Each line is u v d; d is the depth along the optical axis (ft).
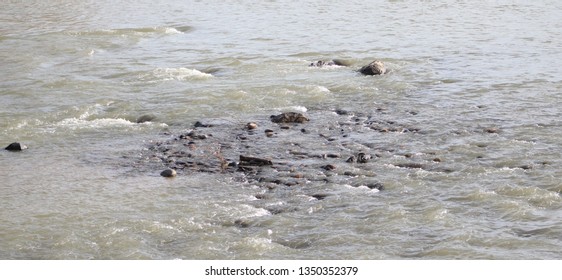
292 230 84.23
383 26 202.28
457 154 104.94
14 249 80.69
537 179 95.25
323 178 98.02
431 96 134.62
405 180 95.96
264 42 183.83
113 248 80.94
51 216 88.17
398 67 155.33
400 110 126.82
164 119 124.77
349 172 99.30
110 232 83.97
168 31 200.03
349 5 238.07
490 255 77.15
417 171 98.89
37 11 239.30
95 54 172.86
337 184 95.86
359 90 138.72
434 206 87.92
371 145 109.91
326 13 224.12
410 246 79.87
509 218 85.20
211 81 146.30
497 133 113.70
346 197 91.71
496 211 86.99
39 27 208.64
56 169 103.45
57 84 145.18
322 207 89.40
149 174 100.94
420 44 178.40
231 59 165.17
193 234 83.82
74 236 83.10
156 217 87.81
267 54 170.09
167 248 81.05
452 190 92.73
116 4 251.39
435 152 105.91
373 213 87.20
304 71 153.58
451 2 240.53
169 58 168.35
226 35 193.77
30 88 142.61
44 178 100.12
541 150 105.60
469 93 136.15
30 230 84.79
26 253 79.92
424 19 212.02
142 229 84.89
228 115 125.90
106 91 140.46
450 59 162.50
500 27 198.29
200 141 113.70
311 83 143.23
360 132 115.96
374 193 92.94
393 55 166.81
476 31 193.67
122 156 108.06
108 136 116.98
